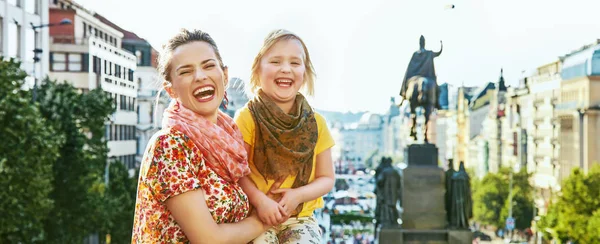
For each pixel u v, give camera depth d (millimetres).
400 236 25938
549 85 111562
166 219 4660
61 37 62500
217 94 4789
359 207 132750
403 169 26062
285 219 5133
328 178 5500
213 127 4770
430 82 26047
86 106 36812
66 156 35625
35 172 25812
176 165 4602
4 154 24844
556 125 107500
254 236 4949
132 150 69188
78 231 36500
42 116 35250
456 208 25844
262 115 5250
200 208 4613
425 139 26453
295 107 5387
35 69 50062
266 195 5188
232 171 4797
